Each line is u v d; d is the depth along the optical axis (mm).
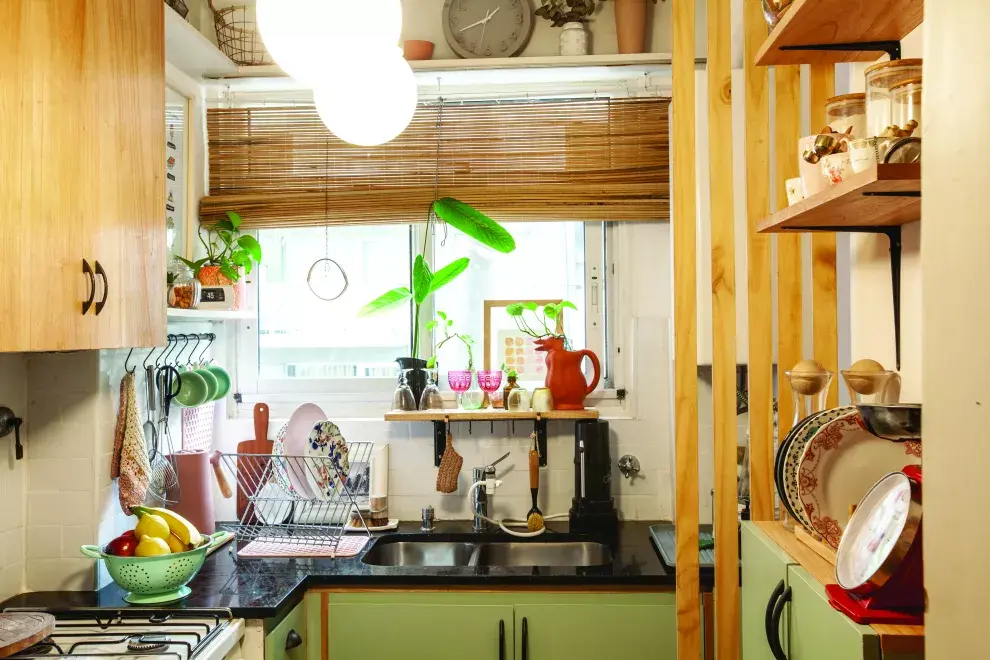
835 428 1357
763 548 1469
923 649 993
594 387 2738
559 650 2193
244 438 2918
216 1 2922
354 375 3010
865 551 1149
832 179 1263
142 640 1694
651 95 2875
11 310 1458
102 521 2150
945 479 674
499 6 2799
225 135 2889
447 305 2986
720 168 1822
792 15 1359
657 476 2850
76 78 1676
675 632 2184
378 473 2736
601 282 2959
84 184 1700
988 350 622
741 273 2471
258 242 2934
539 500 2861
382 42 1572
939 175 679
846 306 2277
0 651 1504
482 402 2799
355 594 2219
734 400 1816
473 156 2840
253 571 2250
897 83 1140
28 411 2139
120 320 1856
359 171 2863
